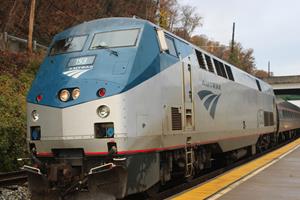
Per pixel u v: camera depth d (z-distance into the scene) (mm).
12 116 16031
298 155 18500
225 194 9578
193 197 9172
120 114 8383
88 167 8609
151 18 46844
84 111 8500
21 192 11016
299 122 42938
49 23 33469
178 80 10750
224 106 14602
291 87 57812
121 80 8602
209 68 13547
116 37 9555
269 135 24047
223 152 15047
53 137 8727
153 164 9219
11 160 14750
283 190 10078
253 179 11719
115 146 8367
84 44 9680
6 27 29891
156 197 10117
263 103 21734
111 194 8266
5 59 23109
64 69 9234
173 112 10297
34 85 9414
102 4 38625
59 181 8586
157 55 9734
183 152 11031
